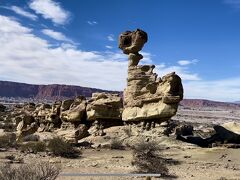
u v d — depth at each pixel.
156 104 39.19
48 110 53.97
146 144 27.97
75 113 47.41
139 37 44.06
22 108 81.19
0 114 96.94
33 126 50.94
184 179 21.69
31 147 31.78
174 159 28.70
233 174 23.72
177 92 38.16
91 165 25.44
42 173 15.12
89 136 42.66
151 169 23.22
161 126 38.44
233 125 41.44
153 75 41.59
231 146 34.81
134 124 41.34
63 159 27.89
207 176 22.80
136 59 44.50
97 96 47.19
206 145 37.94
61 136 39.47
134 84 42.41
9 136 39.22
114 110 44.91
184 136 40.50
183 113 199.62
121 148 34.94
